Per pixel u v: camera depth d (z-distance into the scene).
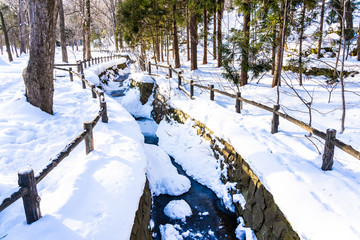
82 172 3.94
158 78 12.27
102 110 6.37
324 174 3.74
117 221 3.04
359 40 12.74
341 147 3.47
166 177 6.36
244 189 5.13
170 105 9.91
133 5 18.06
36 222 2.83
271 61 9.96
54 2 6.36
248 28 10.69
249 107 7.99
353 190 3.31
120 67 25.31
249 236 4.43
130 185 3.82
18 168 4.52
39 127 6.30
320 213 3.04
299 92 9.28
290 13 8.62
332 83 9.76
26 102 7.05
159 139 9.31
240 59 9.93
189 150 7.71
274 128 5.53
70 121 6.98
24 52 29.94
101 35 28.44
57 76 12.83
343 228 2.75
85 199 3.34
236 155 5.64
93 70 16.02
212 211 5.45
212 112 7.42
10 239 2.57
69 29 40.03
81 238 2.66
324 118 6.57
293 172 3.90
